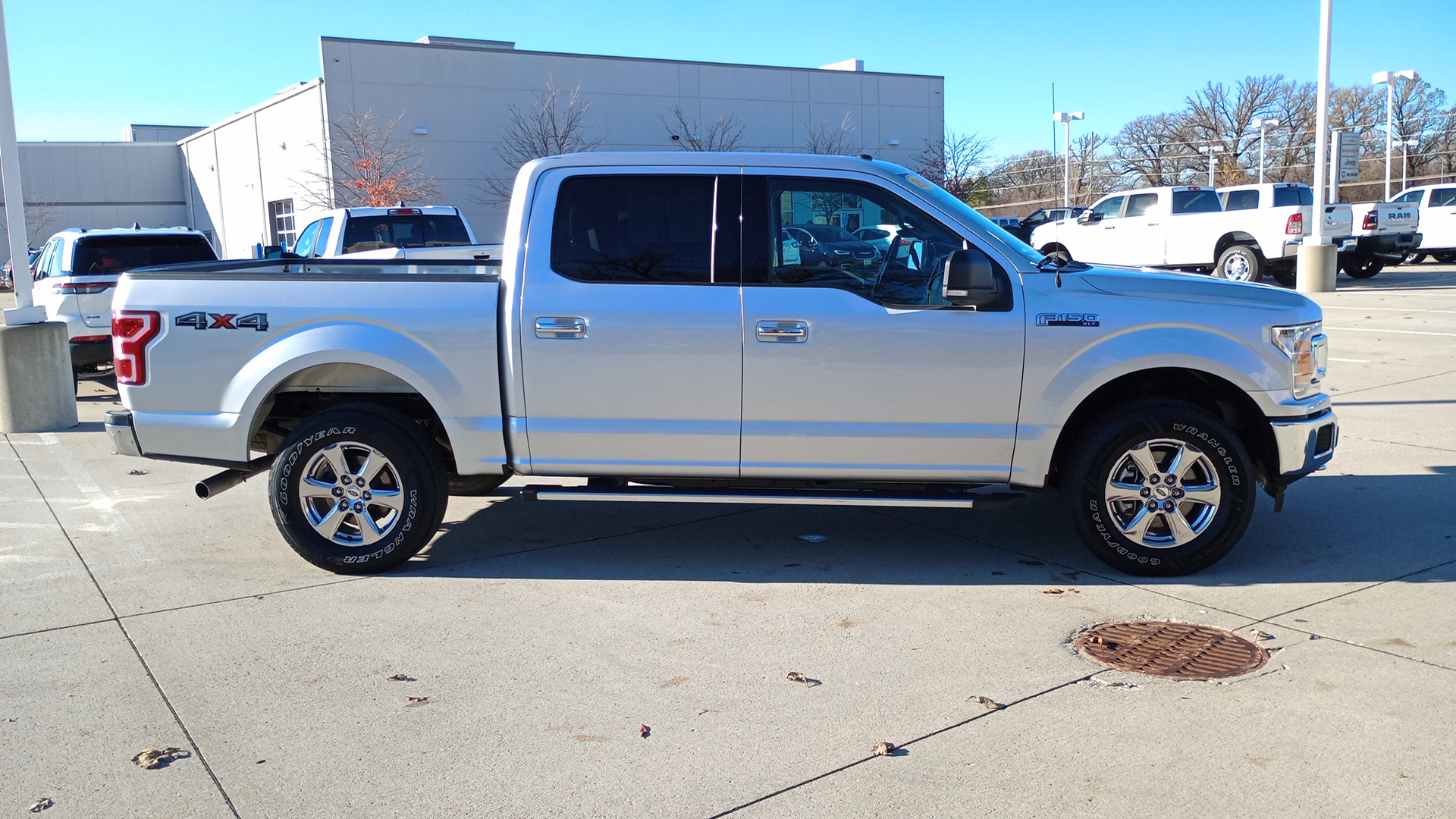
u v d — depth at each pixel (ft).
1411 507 20.88
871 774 11.10
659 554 18.97
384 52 94.17
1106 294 16.67
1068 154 124.88
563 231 17.12
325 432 17.40
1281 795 10.55
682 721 12.37
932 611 15.84
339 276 17.48
